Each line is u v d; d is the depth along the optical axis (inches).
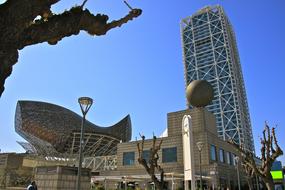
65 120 3538.4
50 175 1015.6
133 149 2397.9
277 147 587.5
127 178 1893.5
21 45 205.0
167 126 2395.4
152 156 780.0
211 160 2022.6
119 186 2231.8
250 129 6643.7
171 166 2118.6
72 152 3420.3
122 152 2455.7
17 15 194.1
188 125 884.0
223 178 1967.3
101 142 3447.3
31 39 209.3
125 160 2409.0
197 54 7165.4
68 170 1021.8
